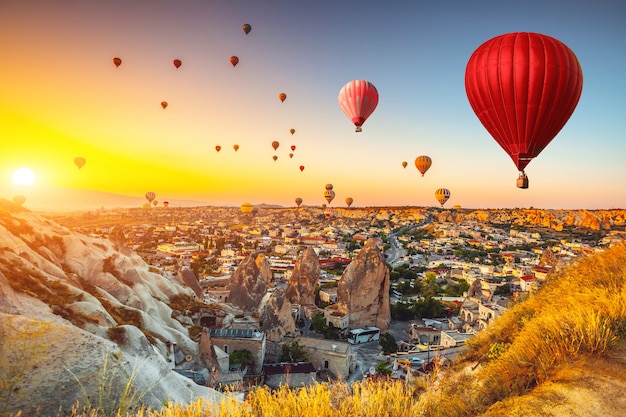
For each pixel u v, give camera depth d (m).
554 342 9.53
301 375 47.75
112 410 8.62
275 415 7.58
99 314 37.94
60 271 47.66
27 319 20.06
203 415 7.98
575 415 7.43
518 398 8.34
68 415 17.08
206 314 63.06
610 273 14.03
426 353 54.91
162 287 66.31
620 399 7.64
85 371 18.77
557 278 17.75
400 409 7.80
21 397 16.55
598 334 9.16
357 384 8.21
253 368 50.97
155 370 26.27
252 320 62.44
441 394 9.37
